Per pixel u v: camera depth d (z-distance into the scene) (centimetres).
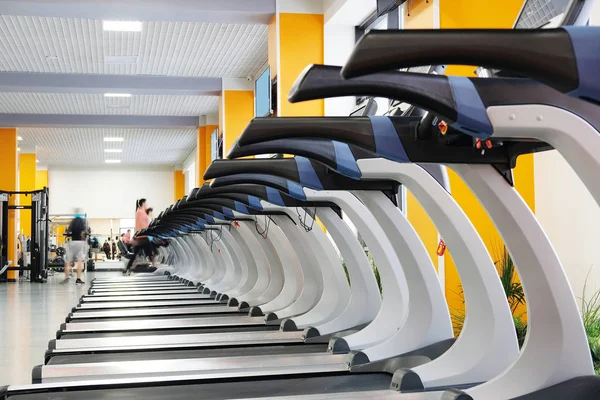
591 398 210
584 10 181
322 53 748
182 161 2020
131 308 608
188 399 275
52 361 371
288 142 259
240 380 307
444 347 305
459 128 175
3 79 1023
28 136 1559
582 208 401
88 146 1717
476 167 222
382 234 361
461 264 263
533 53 129
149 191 2138
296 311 488
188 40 883
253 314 520
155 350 396
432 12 496
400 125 221
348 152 262
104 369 330
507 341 260
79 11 722
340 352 351
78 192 2108
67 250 1259
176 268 1117
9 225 1392
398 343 318
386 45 131
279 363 337
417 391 255
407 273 316
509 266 398
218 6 732
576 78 128
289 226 477
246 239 601
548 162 432
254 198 434
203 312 559
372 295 412
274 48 753
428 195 260
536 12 220
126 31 839
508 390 222
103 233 2170
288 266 529
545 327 221
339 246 408
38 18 788
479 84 173
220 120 1099
